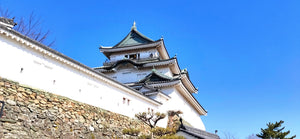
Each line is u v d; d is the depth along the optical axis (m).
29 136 13.79
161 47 45.84
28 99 14.52
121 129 21.38
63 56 17.41
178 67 43.53
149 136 18.89
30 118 14.23
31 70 15.23
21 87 14.34
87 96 19.05
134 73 42.66
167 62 40.56
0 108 12.79
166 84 35.09
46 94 15.79
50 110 15.63
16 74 14.27
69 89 17.66
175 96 35.44
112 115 20.97
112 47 47.00
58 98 16.53
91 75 19.80
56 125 15.66
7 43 14.12
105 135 19.34
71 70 18.22
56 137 15.38
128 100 23.92
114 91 22.12
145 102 26.72
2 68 13.58
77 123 17.27
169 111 31.78
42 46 15.95
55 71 16.89
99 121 19.28
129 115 23.38
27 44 15.05
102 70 43.84
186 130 20.16
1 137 12.40
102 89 20.73
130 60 41.53
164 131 18.45
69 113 16.94
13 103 13.57
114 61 47.03
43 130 14.73
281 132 35.09
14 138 12.98
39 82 15.60
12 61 14.18
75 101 17.81
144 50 46.25
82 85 18.83
